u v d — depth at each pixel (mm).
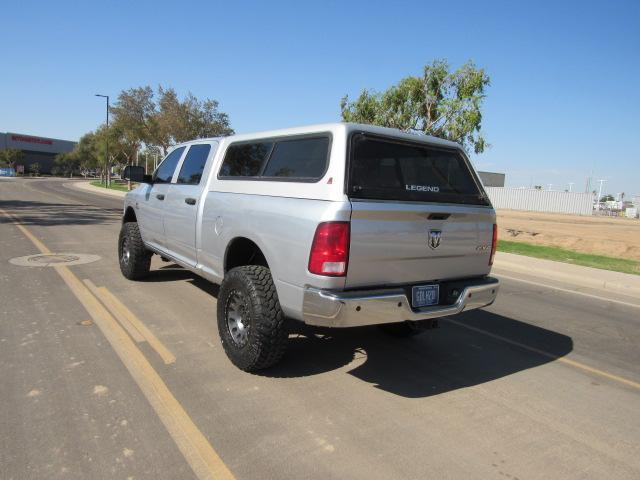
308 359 4656
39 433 3148
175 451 3020
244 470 2867
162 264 8445
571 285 9836
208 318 5594
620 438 3506
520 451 3254
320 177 3730
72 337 4848
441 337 5652
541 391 4273
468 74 14406
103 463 2869
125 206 7629
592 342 5871
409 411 3727
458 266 4297
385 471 2936
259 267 4223
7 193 31438
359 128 3828
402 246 3812
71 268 8062
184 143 6203
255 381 4074
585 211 54656
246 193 4422
